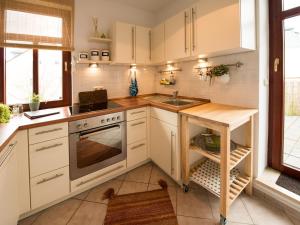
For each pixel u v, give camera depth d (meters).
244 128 1.87
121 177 2.18
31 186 1.50
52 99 2.22
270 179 1.80
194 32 1.92
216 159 1.54
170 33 2.24
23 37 1.86
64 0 2.05
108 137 1.98
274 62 1.83
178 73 2.65
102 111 1.90
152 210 1.66
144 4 2.69
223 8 1.61
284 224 1.47
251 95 1.81
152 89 3.10
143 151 2.34
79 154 1.78
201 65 2.29
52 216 1.60
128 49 2.41
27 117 1.67
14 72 1.95
